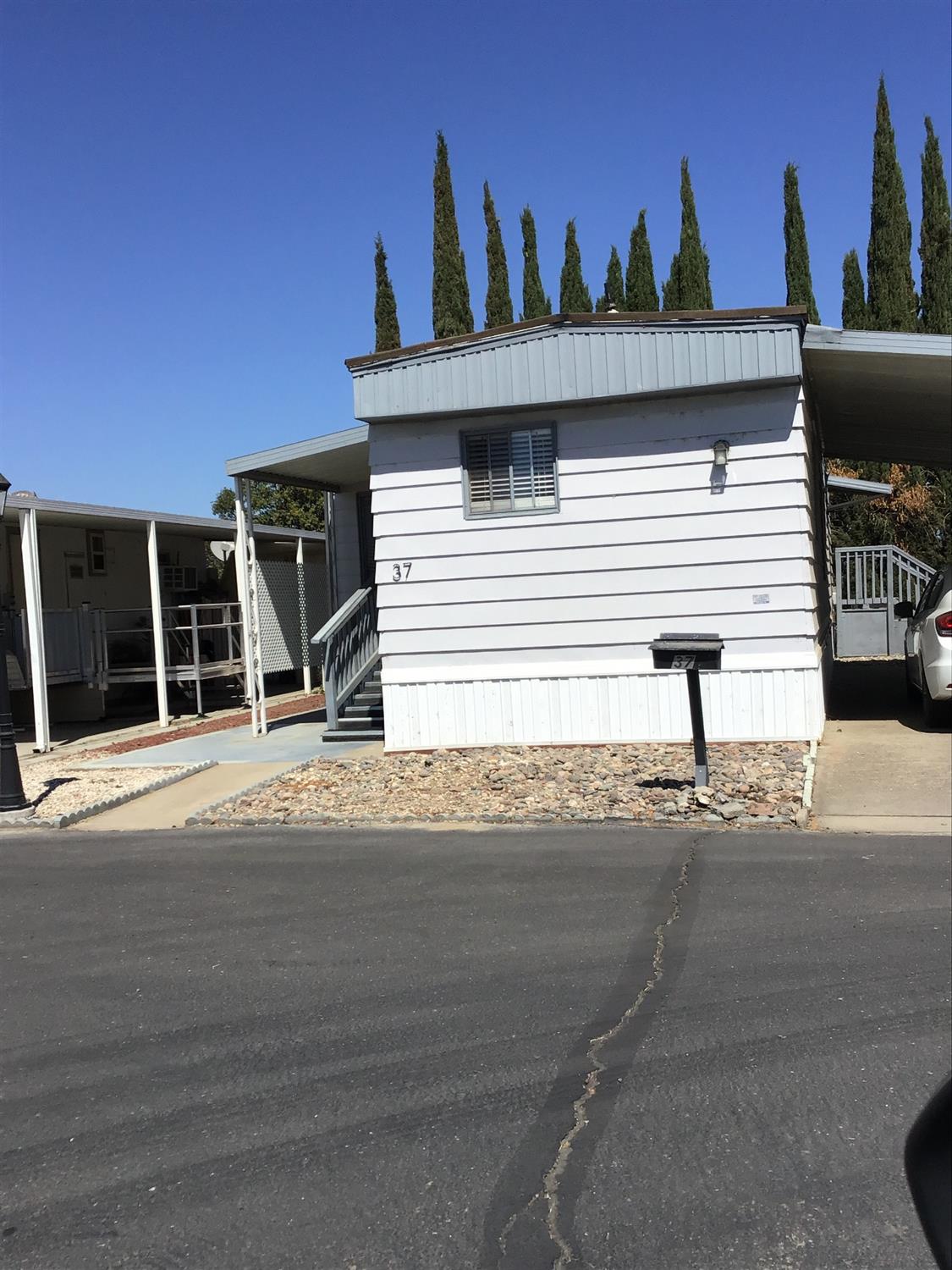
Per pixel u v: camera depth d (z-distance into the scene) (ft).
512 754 33.94
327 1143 11.49
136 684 63.62
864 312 95.86
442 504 35.37
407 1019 14.67
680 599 33.65
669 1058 13.14
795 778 28.55
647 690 34.19
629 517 33.96
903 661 60.44
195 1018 15.11
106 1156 11.41
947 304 90.38
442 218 96.48
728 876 20.74
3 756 30.37
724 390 32.68
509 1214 10.09
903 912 18.22
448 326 96.27
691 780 28.76
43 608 54.60
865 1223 9.75
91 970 17.26
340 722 41.81
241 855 24.53
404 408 34.65
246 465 40.73
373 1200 10.40
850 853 22.16
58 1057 13.98
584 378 33.19
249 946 18.12
